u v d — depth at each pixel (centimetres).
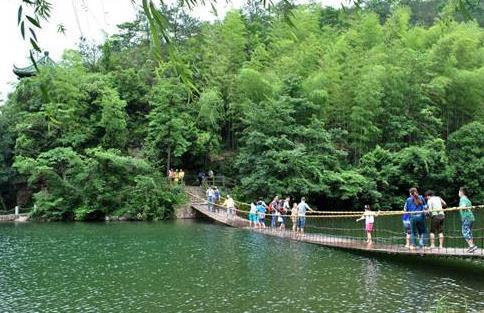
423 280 1611
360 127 4297
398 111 4553
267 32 5528
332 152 3975
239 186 4078
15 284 1586
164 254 2112
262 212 3027
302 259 2000
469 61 4919
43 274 1728
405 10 5569
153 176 3878
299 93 4256
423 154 4041
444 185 4312
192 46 5153
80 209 3588
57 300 1392
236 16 4853
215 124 4294
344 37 4912
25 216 3731
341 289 1498
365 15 5219
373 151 4231
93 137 4194
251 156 3834
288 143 3759
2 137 4103
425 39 5309
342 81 4472
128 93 4566
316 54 4778
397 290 1479
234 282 1598
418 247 1819
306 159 3731
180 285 1563
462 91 4691
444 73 4700
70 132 4072
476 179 4316
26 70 4038
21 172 3681
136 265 1877
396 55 4759
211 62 4656
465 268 1816
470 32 4981
